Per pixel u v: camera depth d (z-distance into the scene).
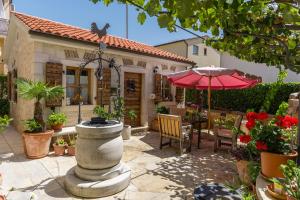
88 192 3.56
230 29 2.69
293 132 3.25
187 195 3.68
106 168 3.89
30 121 5.52
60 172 4.54
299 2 1.99
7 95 10.97
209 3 1.84
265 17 2.71
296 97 6.31
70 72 6.87
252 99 11.49
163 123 6.29
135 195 3.68
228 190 2.73
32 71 6.00
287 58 2.67
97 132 3.70
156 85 9.21
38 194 3.64
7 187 3.77
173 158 5.60
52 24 7.57
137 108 8.91
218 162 5.36
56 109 6.43
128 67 8.23
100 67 5.30
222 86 8.38
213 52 19.72
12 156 5.47
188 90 13.89
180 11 1.60
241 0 1.96
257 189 2.44
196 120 6.86
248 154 3.74
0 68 12.95
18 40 8.19
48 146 5.55
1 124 4.52
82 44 6.56
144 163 5.21
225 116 7.86
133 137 7.83
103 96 7.37
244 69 18.39
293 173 2.11
